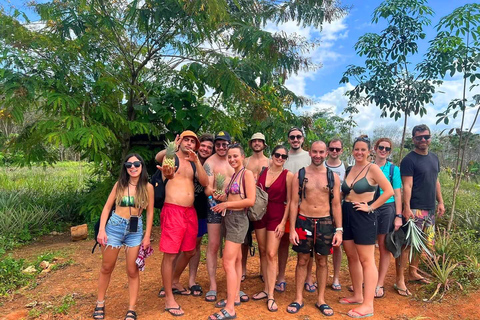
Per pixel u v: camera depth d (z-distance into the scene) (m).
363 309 3.62
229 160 3.60
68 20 6.81
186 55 8.10
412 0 6.25
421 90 6.55
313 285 4.37
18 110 5.81
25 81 5.94
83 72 7.05
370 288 3.62
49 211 7.82
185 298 4.05
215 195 3.60
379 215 4.06
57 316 3.67
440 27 5.45
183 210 3.66
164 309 3.73
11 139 7.40
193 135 3.72
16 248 6.30
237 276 3.77
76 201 8.57
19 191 9.20
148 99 7.80
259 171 4.54
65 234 7.35
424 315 3.69
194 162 3.76
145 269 5.07
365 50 6.91
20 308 3.89
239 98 7.29
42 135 6.12
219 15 6.80
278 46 8.41
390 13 6.50
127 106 7.75
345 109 8.19
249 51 8.13
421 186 4.47
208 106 7.90
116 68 7.62
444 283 4.21
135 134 7.46
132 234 3.46
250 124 8.94
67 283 4.57
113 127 7.01
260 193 3.62
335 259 4.39
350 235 3.78
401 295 4.21
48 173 14.90
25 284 4.55
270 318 3.54
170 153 3.50
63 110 5.76
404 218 4.43
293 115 9.03
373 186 3.63
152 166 8.08
